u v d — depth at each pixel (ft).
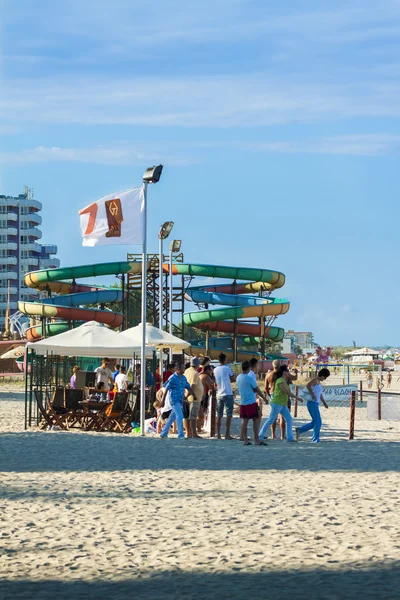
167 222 178.91
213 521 44.01
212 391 104.73
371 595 29.60
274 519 44.55
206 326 328.90
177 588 30.83
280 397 94.58
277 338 336.90
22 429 111.65
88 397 116.16
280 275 342.23
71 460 73.26
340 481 60.64
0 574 33.09
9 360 378.12
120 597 29.66
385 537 39.58
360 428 122.93
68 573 33.19
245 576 32.48
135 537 39.88
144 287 104.94
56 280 336.29
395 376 471.21
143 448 84.48
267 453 81.05
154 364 119.75
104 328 116.06
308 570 33.30
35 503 50.03
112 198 103.24
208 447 86.53
